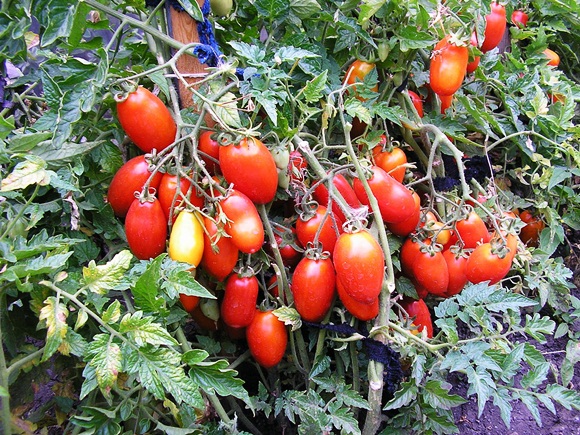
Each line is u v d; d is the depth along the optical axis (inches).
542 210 31.8
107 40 46.6
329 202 20.8
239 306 21.9
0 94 23.7
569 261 36.5
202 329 26.3
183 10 22.7
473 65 28.3
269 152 20.8
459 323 30.6
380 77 28.7
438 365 22.0
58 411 21.9
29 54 28.6
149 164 20.5
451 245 25.4
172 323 22.0
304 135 24.2
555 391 20.3
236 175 20.1
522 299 20.9
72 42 22.7
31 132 21.4
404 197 22.4
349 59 29.0
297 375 26.4
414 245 24.0
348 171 23.4
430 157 25.0
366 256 19.2
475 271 22.9
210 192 20.9
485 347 19.6
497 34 29.1
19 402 21.0
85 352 17.1
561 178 29.9
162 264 18.4
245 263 22.5
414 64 29.3
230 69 20.3
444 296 25.7
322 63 26.7
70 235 22.8
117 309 17.0
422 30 26.2
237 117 20.1
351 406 24.3
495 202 26.5
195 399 16.2
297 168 23.0
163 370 16.3
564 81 35.0
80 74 20.4
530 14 38.6
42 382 21.4
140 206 19.9
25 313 21.4
